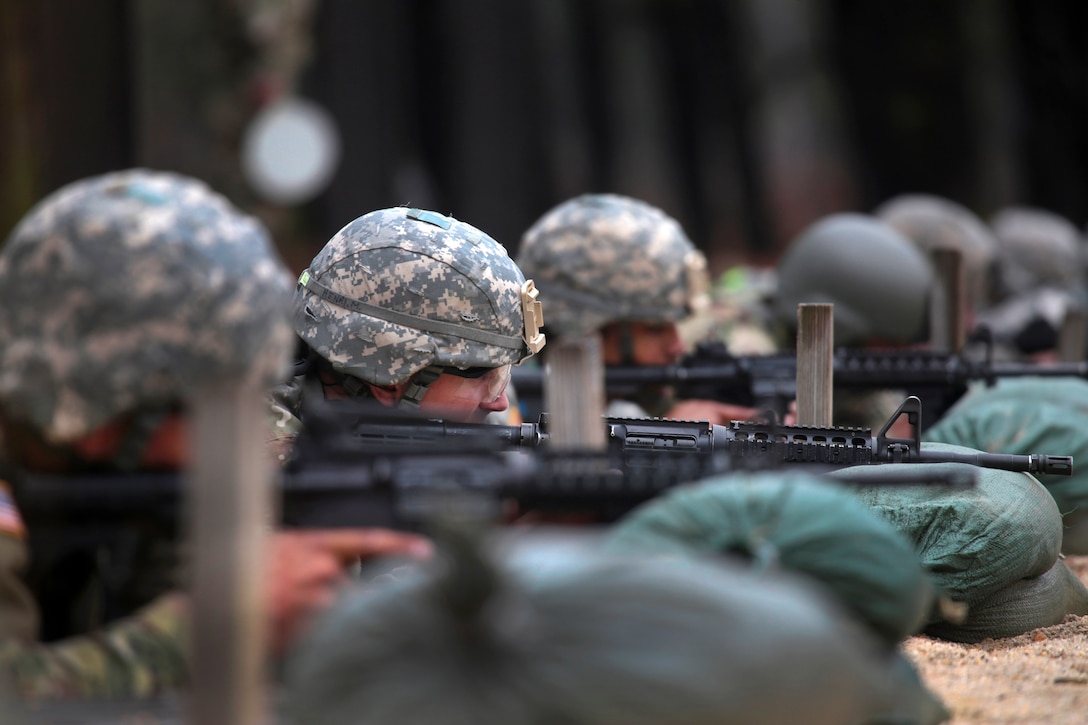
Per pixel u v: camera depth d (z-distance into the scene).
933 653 15.15
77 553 10.41
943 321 25.91
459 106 93.56
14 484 10.16
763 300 31.05
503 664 7.71
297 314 15.34
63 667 9.68
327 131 61.66
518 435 13.38
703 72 100.88
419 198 94.62
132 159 56.38
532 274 22.83
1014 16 95.75
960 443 20.20
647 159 98.38
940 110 100.69
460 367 15.01
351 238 15.23
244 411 8.20
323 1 88.81
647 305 22.44
